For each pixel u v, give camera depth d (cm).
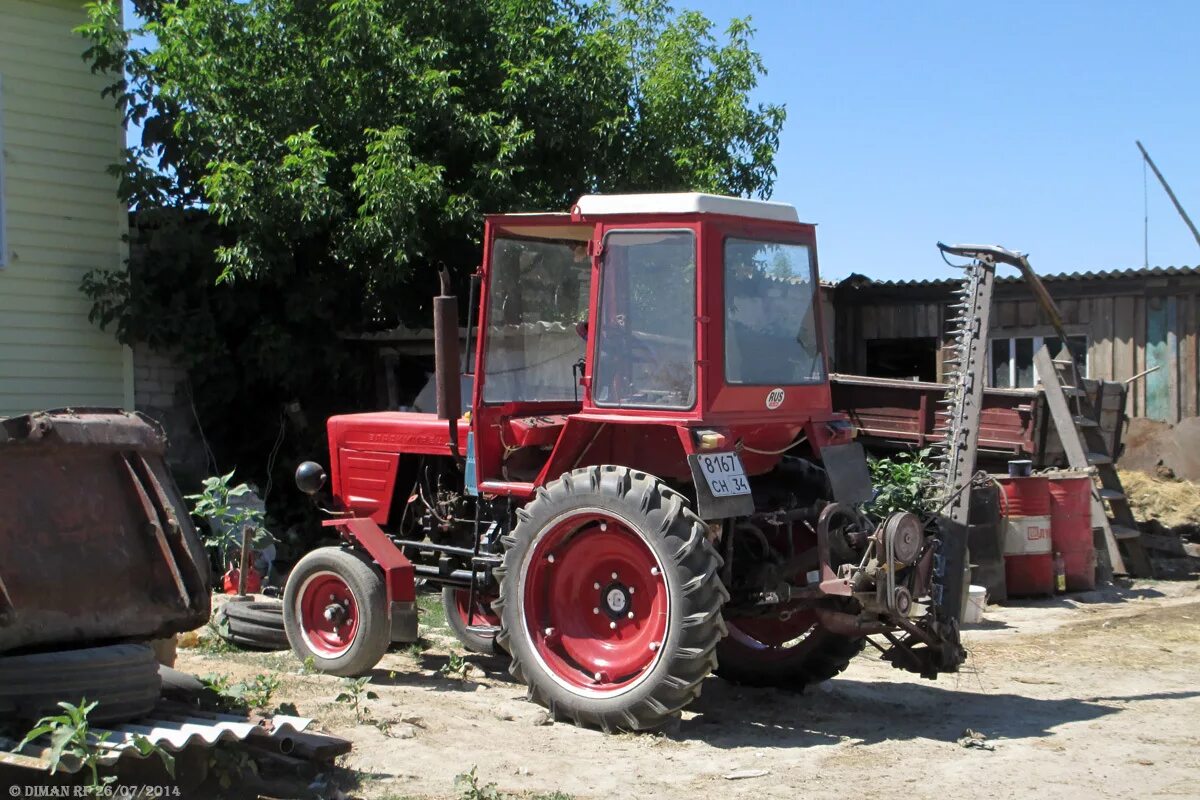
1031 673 749
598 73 1277
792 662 693
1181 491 1339
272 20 1183
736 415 604
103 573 466
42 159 1127
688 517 574
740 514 588
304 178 1104
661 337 600
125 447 487
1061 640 862
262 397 1262
